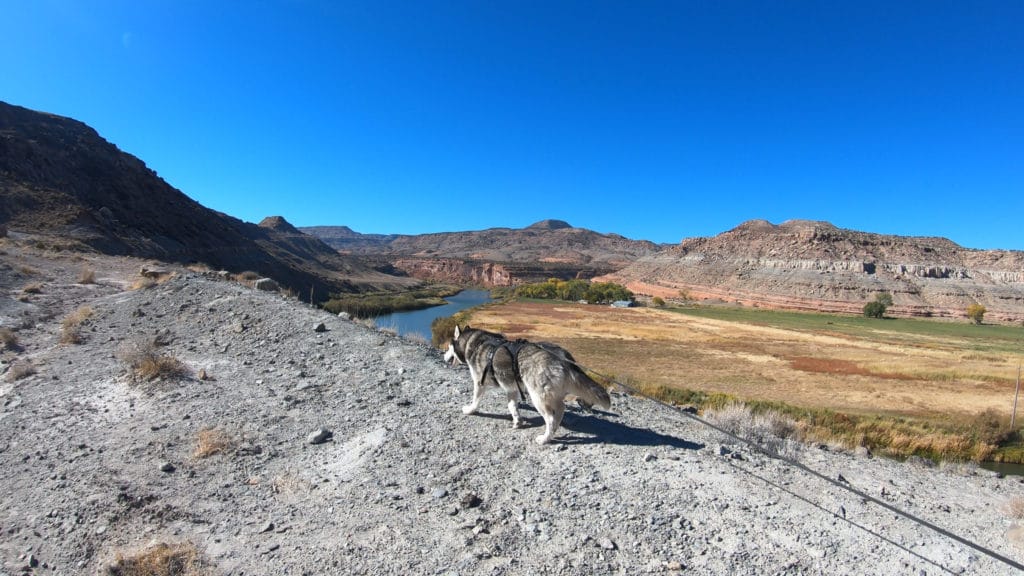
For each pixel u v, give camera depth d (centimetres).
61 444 614
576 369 610
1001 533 523
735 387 3256
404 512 480
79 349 1023
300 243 19625
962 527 529
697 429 779
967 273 19650
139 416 700
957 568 434
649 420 802
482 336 707
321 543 434
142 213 6844
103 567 400
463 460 584
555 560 414
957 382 3738
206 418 692
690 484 546
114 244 4619
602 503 498
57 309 1409
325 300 8806
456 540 438
